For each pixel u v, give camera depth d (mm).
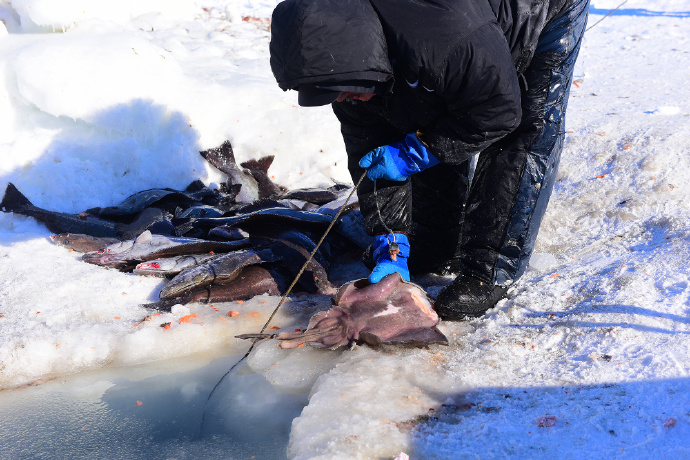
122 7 7555
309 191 5418
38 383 3436
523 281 3988
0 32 5957
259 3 11117
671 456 2424
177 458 2859
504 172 3494
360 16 2646
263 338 3562
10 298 4027
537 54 3289
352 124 3412
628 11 11414
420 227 4219
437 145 3070
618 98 6855
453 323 3662
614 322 3293
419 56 2682
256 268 4285
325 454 2602
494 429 2725
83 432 3051
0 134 5363
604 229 4473
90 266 4441
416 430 2750
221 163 5711
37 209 4965
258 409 3152
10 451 2922
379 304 3516
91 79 5344
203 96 5938
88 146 5367
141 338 3617
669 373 2854
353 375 3133
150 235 4602
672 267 3676
